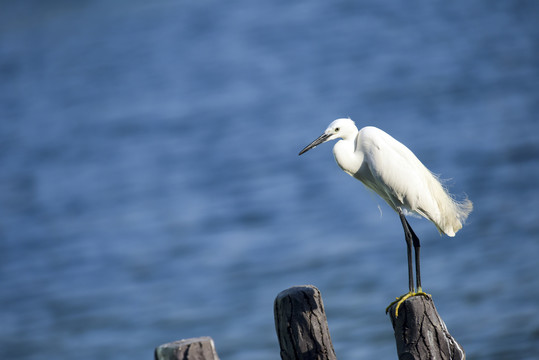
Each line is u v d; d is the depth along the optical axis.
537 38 40.00
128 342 16.12
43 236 25.22
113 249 22.94
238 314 16.59
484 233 18.97
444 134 28.09
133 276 20.39
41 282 21.06
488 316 14.25
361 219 21.69
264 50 46.88
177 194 27.53
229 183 27.59
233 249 21.08
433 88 34.47
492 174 23.31
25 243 24.72
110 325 17.22
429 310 5.24
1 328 17.97
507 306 14.63
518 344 13.02
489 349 13.02
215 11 58.59
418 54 40.66
